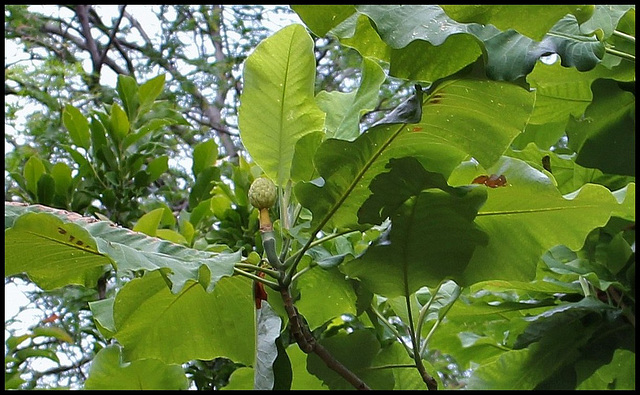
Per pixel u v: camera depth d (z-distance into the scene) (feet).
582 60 4.98
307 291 6.51
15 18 17.87
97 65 21.18
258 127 6.19
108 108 9.86
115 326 6.07
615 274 6.32
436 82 5.11
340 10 4.99
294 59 6.08
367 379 6.56
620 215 6.21
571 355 6.36
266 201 5.87
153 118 10.05
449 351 7.79
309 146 5.94
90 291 8.86
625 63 6.15
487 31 5.07
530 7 4.60
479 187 5.32
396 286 5.86
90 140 9.45
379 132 5.29
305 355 6.63
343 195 5.57
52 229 5.13
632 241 6.52
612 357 6.35
